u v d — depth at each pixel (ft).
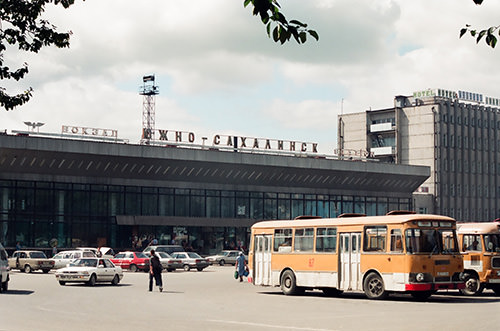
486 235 97.14
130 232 240.94
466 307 79.36
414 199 341.62
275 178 270.46
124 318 67.46
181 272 186.39
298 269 102.06
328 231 98.73
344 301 90.02
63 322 63.21
